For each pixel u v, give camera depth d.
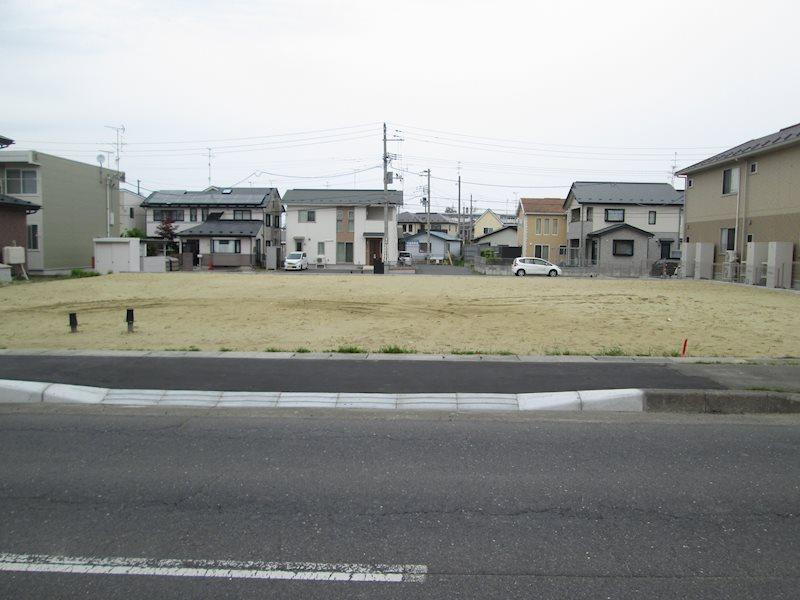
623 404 6.82
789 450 5.39
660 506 4.18
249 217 53.41
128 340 11.21
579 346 10.66
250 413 6.64
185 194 56.19
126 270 34.66
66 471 4.83
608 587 3.16
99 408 6.84
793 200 24.33
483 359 8.83
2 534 3.74
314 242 53.16
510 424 6.20
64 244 35.06
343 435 5.80
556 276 38.88
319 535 3.74
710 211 30.69
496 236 71.44
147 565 3.37
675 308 17.11
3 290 21.59
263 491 4.43
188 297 19.59
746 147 28.08
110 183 39.78
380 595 3.09
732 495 4.37
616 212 49.16
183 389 7.26
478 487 4.51
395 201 52.59
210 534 3.75
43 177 33.22
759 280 25.30
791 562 3.43
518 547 3.60
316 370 8.17
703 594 3.10
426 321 14.47
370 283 25.45
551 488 4.50
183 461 5.07
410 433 5.87
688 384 7.24
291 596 3.08
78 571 3.31
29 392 7.16
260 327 13.27
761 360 8.80
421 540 3.68
